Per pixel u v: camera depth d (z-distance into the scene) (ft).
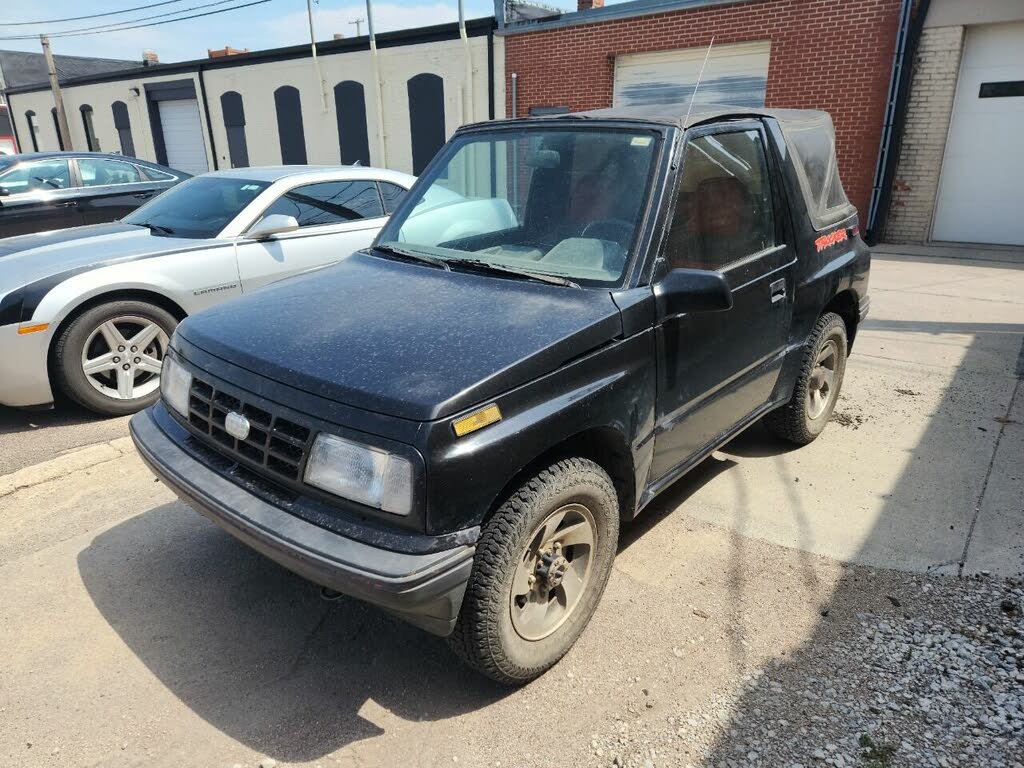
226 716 8.29
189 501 8.62
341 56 59.31
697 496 13.00
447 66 53.31
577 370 8.30
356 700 8.53
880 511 12.31
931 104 35.65
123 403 16.81
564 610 8.92
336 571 7.02
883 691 8.41
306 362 8.02
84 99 86.74
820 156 13.97
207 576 10.86
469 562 7.25
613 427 8.79
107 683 8.77
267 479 8.18
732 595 10.25
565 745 7.84
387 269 10.65
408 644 9.50
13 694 8.59
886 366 19.25
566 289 9.16
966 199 36.83
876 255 34.73
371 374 7.63
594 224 9.91
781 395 13.17
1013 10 32.60
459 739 7.95
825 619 9.70
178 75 73.46
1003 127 35.04
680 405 10.14
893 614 9.73
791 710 8.19
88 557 11.34
